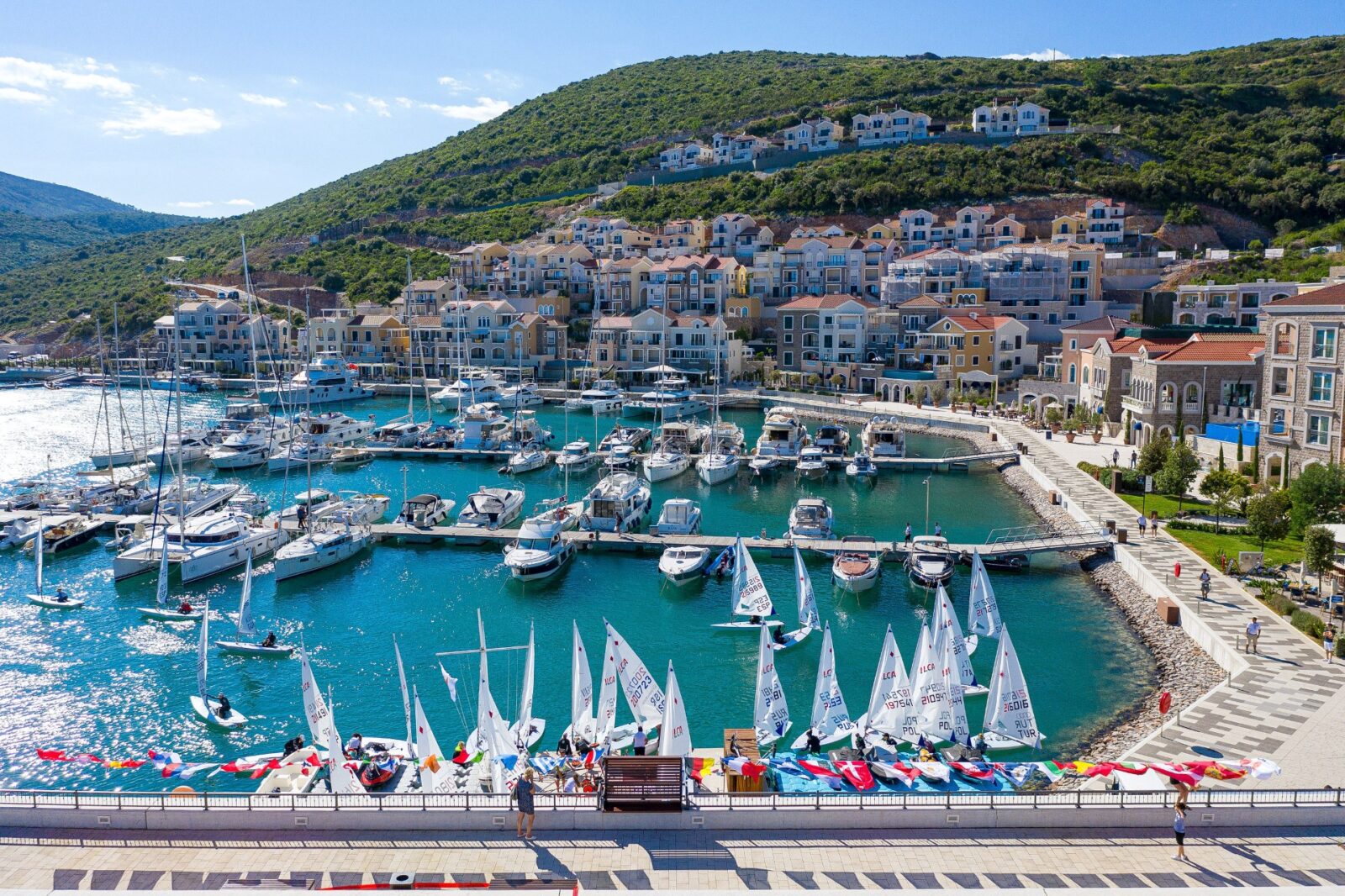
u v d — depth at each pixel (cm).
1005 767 3631
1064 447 10525
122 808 2941
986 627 5394
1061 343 15725
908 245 19575
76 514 7881
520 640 5597
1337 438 6719
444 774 3475
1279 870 2700
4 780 4012
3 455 11256
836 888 2606
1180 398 9356
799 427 11300
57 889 2603
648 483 9906
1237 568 5881
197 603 6266
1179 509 7494
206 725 4525
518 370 16650
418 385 17588
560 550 6962
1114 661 5156
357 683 4991
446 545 7594
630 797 2973
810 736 3916
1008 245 17900
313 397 15875
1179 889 2584
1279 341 7225
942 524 8150
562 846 2845
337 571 6950
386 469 10731
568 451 10781
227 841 2870
